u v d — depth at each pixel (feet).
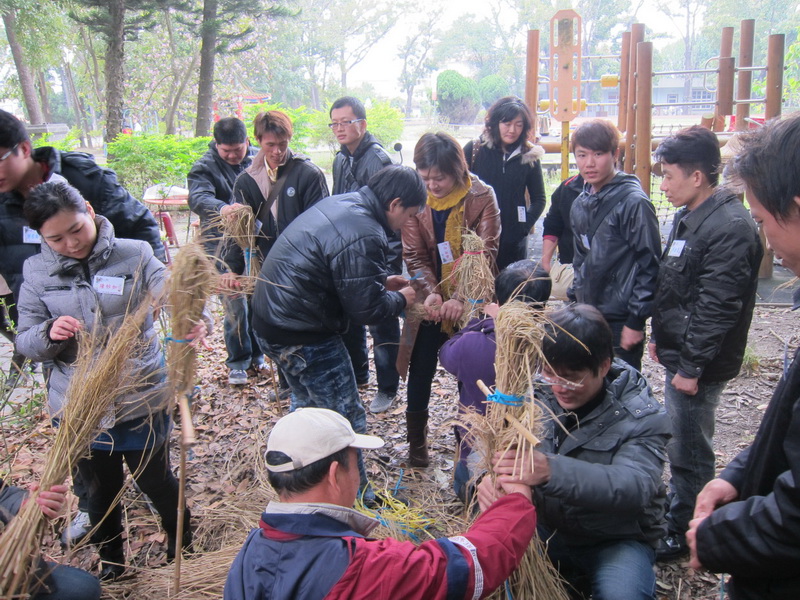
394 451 12.89
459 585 5.10
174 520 9.21
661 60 181.78
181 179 44.80
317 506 5.09
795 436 4.22
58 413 7.70
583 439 7.19
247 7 62.75
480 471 6.77
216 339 18.99
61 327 8.00
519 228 15.58
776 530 4.28
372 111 78.84
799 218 4.11
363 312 9.50
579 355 6.64
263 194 13.91
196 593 7.92
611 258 10.50
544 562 6.87
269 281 9.50
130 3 56.65
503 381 6.24
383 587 4.80
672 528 9.34
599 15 166.81
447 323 11.44
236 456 12.55
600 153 10.38
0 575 5.79
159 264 8.91
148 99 107.24
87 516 10.24
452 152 11.00
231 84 110.11
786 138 4.07
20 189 10.34
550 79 21.99
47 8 81.35
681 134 8.66
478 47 188.14
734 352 8.78
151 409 8.23
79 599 6.67
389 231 9.91
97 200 10.66
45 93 124.47
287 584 4.78
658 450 7.07
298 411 5.56
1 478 7.05
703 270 8.50
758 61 140.77
